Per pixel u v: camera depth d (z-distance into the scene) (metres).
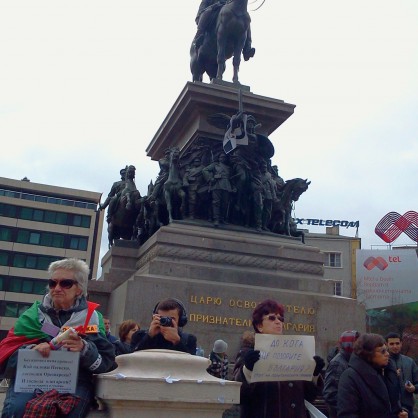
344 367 6.52
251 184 17.38
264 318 4.74
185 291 14.27
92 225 86.38
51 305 3.90
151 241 15.90
